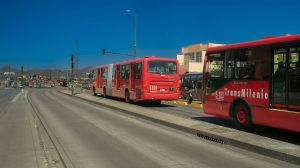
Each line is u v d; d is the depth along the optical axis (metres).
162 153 9.07
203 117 16.56
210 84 13.99
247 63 11.88
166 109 21.73
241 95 12.12
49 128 13.62
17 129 13.42
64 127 13.88
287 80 10.12
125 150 9.46
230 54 12.80
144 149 9.57
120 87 28.00
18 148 9.82
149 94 23.27
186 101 28.45
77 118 16.97
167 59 23.92
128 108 20.59
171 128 13.48
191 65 82.38
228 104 12.83
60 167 7.78
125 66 26.84
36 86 100.00
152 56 23.81
